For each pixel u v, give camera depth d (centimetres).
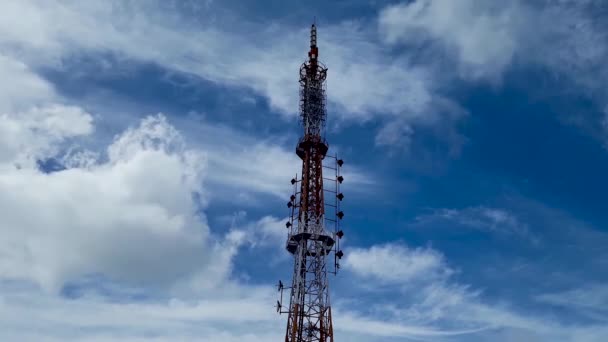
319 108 14738
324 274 12888
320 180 13862
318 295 12650
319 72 15275
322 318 12438
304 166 14088
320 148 14225
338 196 13800
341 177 14012
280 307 12506
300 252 13025
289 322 12388
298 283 12688
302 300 12588
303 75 15212
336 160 14188
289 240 13275
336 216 13562
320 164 14062
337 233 13338
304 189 13712
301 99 14900
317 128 14488
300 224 13325
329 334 12300
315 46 15700
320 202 13575
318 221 13325
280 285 12725
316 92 14925
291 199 13862
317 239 13150
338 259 13112
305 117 14638
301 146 14262
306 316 12462
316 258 13038
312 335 12269
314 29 15888
